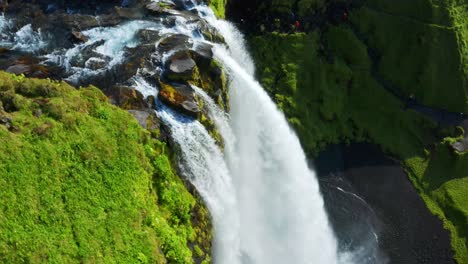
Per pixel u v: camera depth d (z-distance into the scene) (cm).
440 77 4275
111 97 2498
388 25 4391
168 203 2298
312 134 3919
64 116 2217
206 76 2920
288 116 3884
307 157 3850
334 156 3928
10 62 2716
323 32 4344
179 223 2312
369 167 3891
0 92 2228
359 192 3722
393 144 4025
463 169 3909
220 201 2620
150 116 2484
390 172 3878
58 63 2758
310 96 4081
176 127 2517
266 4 4244
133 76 2648
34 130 2122
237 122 3250
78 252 1930
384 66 4347
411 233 3512
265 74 4044
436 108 4234
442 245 3462
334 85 4191
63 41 2945
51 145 2111
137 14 3212
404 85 4300
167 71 2717
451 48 4309
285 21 4247
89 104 2362
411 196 3747
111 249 2006
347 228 3478
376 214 3594
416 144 4056
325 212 3547
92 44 2917
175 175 2422
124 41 2956
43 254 1852
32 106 2220
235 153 3055
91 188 2103
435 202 3731
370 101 4206
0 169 1948
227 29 3756
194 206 2409
